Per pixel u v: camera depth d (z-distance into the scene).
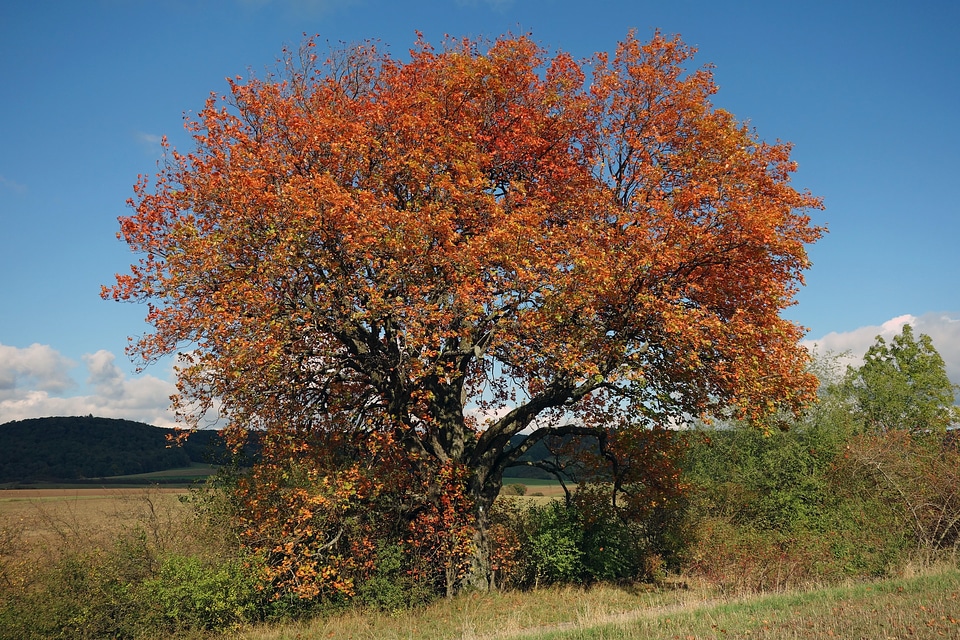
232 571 17.20
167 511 20.55
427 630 15.45
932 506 21.34
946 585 15.03
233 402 17.69
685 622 12.74
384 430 19.12
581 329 16.61
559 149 20.91
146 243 17.64
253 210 17.00
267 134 19.08
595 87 21.38
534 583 21.27
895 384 43.34
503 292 17.44
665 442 22.06
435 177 17.80
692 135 20.41
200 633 16.06
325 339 18.11
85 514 20.72
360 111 19.00
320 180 16.19
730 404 17.39
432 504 19.41
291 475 19.62
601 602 18.00
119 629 16.05
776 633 10.59
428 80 20.48
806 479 26.73
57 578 16.38
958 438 25.59
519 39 21.42
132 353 17.20
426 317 16.36
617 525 23.23
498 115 20.59
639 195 17.69
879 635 10.01
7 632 14.95
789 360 17.42
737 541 24.67
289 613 17.69
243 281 16.64
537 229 17.05
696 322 15.92
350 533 19.03
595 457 23.50
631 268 16.17
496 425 20.98
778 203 18.25
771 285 17.22
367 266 17.22
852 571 19.73
